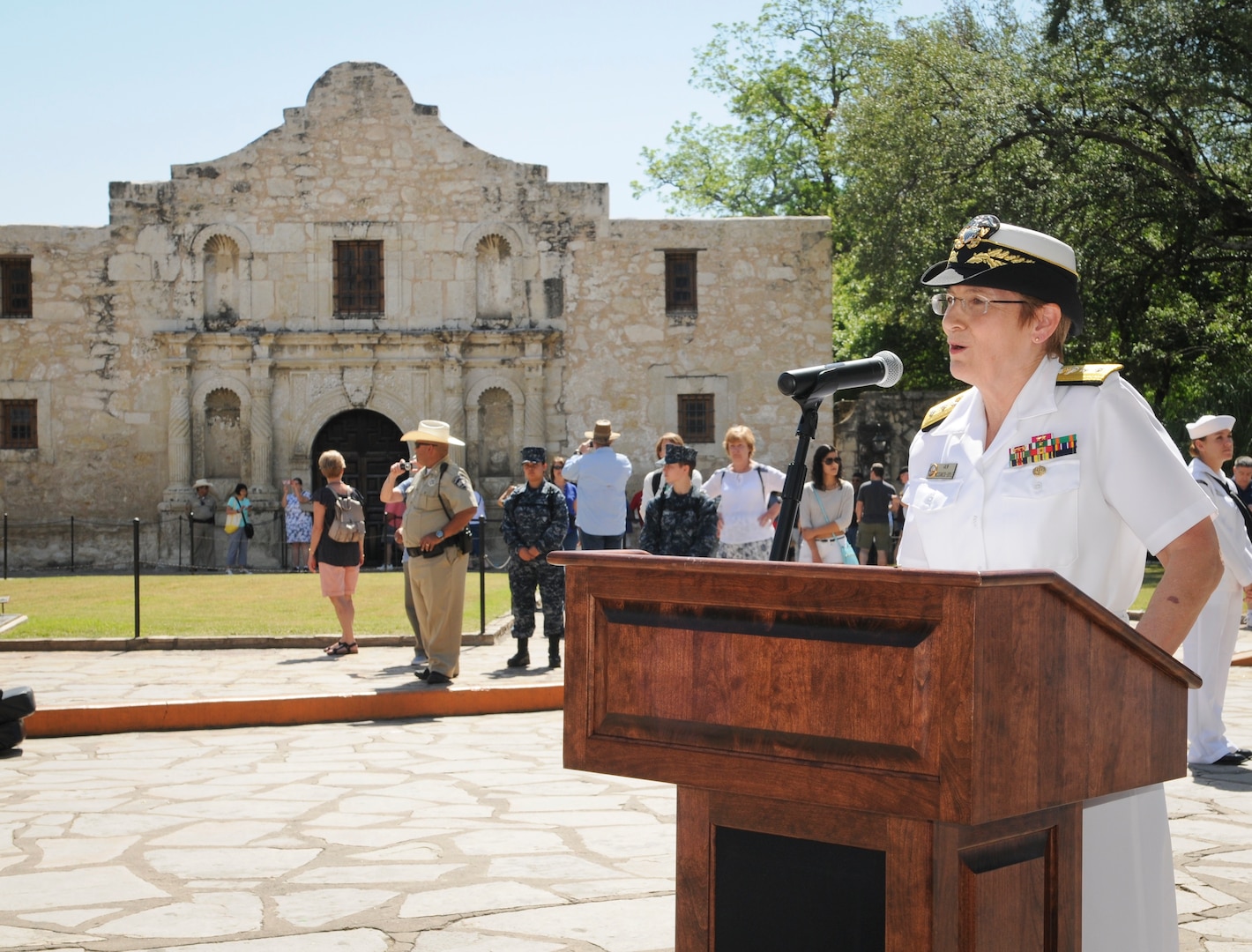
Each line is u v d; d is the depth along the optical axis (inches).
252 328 1082.7
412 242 1090.7
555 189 1093.8
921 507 114.1
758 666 78.5
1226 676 293.7
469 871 197.8
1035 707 75.7
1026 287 107.3
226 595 689.0
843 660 75.4
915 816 72.9
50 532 1079.0
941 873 75.4
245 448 1079.6
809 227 1096.8
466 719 359.3
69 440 1082.1
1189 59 877.2
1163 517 102.3
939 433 117.0
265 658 465.7
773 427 1094.4
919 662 72.7
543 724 350.6
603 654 84.7
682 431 1099.3
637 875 195.3
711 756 80.0
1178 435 1014.4
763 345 1096.2
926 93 1002.7
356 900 182.4
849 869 78.6
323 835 221.5
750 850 82.6
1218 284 1070.4
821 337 1096.2
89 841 217.2
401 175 1090.1
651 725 82.7
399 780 270.2
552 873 196.9
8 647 487.2
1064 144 941.8
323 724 351.6
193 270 1083.9
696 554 368.5
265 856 207.2
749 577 78.4
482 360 1088.8
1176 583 101.4
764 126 1701.5
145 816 235.9
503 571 936.9
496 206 1092.5
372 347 1083.3
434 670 388.2
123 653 479.5
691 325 1094.4
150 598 673.0
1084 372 108.0
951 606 71.6
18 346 1083.3
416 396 1085.8
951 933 76.0
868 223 1034.1
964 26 1054.4
